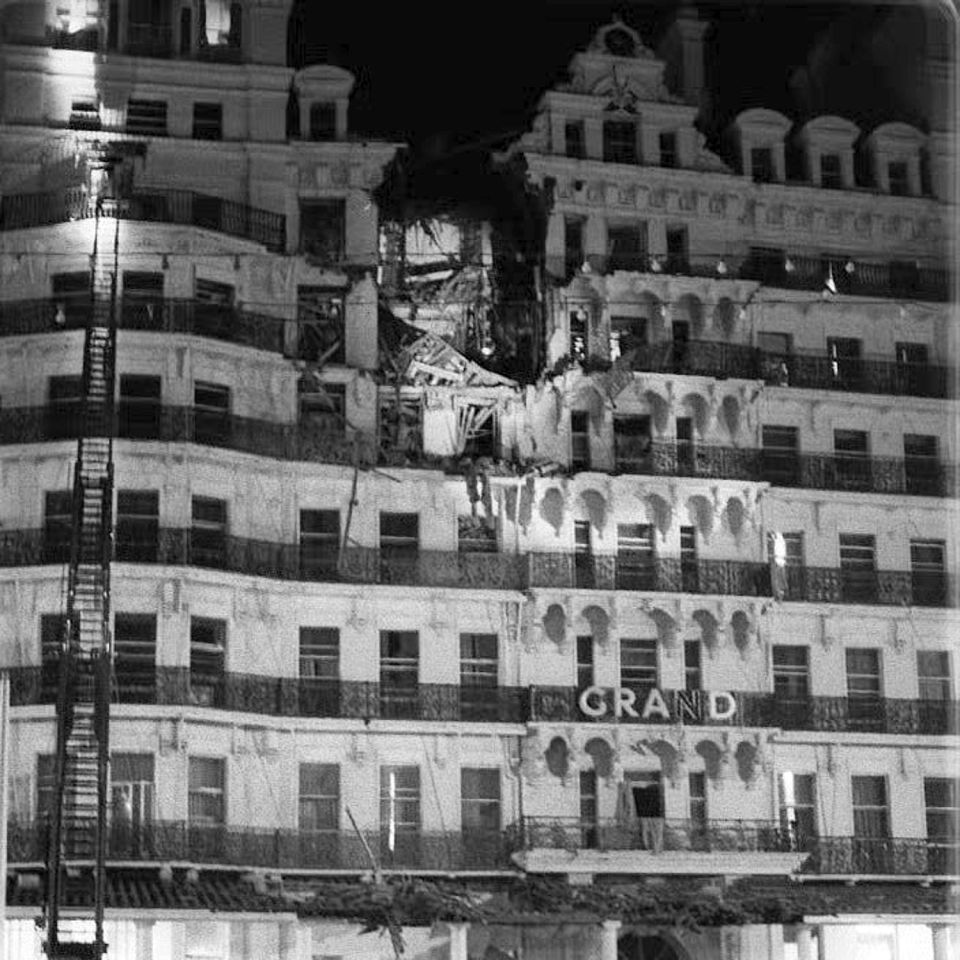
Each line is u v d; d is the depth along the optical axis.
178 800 47.75
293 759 50.12
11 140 51.44
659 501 53.91
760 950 50.34
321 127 54.03
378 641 51.59
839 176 56.47
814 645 54.09
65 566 48.53
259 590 50.66
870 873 52.41
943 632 54.72
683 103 55.97
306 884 49.19
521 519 53.03
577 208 54.81
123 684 48.34
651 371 54.00
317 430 52.44
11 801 46.78
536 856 50.19
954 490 55.25
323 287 53.38
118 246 51.22
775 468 54.88
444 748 51.09
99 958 43.62
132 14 52.91
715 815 51.88
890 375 55.50
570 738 51.69
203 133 53.00
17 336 50.34
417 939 49.25
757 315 55.22
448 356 53.47
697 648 53.41
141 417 50.59
